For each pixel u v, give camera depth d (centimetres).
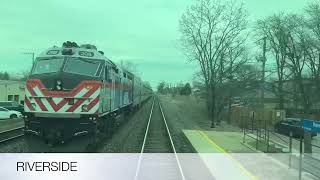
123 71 3309
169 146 2567
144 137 2983
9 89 7681
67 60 1936
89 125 1888
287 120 4188
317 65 5381
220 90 4797
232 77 4856
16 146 2084
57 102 1866
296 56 5531
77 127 1878
